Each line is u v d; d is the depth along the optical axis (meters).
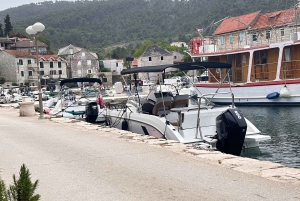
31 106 22.48
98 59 107.62
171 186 6.92
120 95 45.41
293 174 7.39
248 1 152.12
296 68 31.53
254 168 7.95
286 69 32.09
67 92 29.28
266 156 14.06
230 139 12.33
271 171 7.65
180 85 22.28
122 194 6.55
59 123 17.62
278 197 6.10
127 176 7.70
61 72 89.75
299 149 15.16
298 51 31.36
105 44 195.25
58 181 7.49
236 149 12.54
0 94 50.97
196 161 8.80
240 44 53.81
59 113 23.00
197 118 13.59
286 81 30.31
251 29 52.19
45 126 16.64
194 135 13.77
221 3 183.62
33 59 87.38
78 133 14.09
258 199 6.04
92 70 97.31
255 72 34.66
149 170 8.12
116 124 18.55
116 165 8.68
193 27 189.25
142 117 15.71
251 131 14.37
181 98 16.19
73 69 95.12
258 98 32.06
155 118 14.62
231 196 6.24
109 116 19.42
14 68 84.94
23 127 16.59
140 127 15.98
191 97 16.89
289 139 17.50
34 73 86.88
